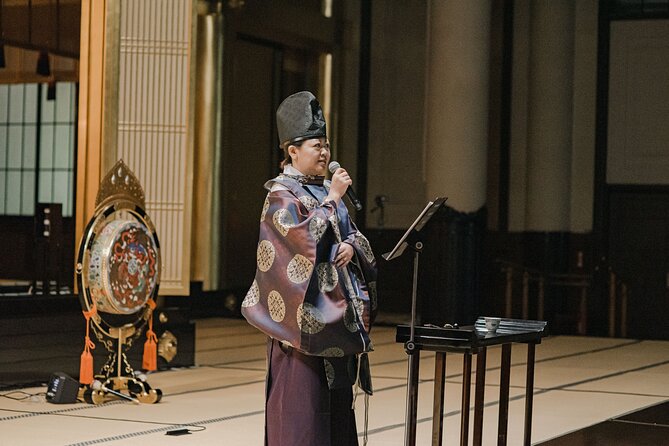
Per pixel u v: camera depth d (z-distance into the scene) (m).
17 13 11.23
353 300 4.01
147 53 8.78
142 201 7.59
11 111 13.45
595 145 14.29
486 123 12.97
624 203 14.29
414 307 4.19
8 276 13.22
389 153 15.04
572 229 14.38
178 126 8.82
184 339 9.24
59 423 6.43
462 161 12.81
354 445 4.14
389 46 15.05
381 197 14.64
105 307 7.29
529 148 14.20
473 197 12.88
